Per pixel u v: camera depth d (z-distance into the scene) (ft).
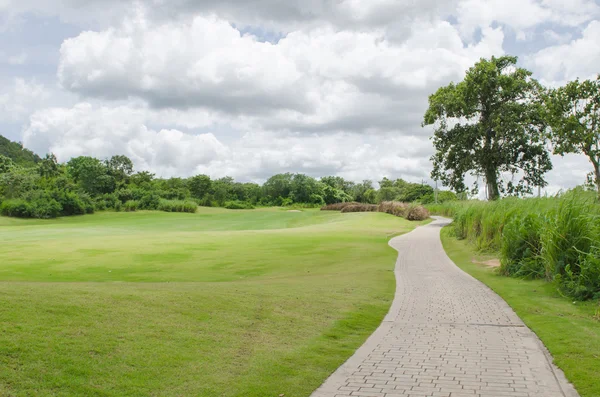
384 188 430.61
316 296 34.58
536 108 139.85
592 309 31.42
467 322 28.96
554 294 37.01
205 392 16.33
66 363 16.74
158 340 20.42
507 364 20.63
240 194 401.70
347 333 25.98
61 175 315.37
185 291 30.37
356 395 17.03
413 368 20.17
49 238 101.09
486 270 52.85
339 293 36.91
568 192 47.57
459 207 108.47
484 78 140.56
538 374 19.25
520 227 47.96
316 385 17.92
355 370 19.84
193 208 277.85
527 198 66.64
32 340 17.94
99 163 320.09
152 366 17.83
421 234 111.24
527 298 35.76
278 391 17.02
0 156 327.47
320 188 419.95
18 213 214.07
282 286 38.70
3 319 19.42
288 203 395.34
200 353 19.86
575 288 35.29
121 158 362.53
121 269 56.03
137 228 170.91
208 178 359.66
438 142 156.04
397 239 98.07
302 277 48.91
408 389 17.67
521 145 143.74
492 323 28.63
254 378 18.01
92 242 87.40
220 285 37.29
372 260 64.49
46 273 52.01
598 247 36.17
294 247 80.18
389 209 207.00
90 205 247.50
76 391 15.12
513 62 148.46
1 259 63.05
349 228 138.51
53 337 18.58
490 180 149.07
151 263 61.11
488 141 145.18
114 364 17.42
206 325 23.65
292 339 23.57
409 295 38.04
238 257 67.21
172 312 24.70
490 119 142.41
